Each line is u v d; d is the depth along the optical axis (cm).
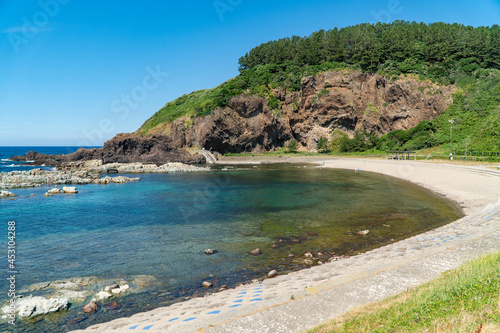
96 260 1709
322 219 2603
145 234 2222
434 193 3878
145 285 1386
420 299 829
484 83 10238
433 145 9456
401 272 1139
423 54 12531
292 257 1730
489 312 695
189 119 13062
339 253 1780
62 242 2039
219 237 2133
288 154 12606
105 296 1259
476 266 1002
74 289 1344
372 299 934
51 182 5275
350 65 13538
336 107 13200
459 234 1841
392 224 2392
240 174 7031
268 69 14875
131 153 10531
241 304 1005
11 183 5062
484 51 11644
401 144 10606
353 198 3603
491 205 2772
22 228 2403
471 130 8975
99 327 984
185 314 978
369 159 8794
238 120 13250
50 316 1116
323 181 5353
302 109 13938
